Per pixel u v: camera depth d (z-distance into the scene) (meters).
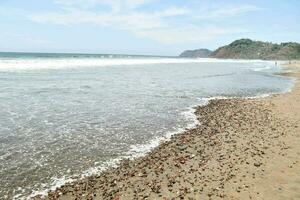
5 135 17.41
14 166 13.17
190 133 19.06
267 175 12.42
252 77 61.34
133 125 20.77
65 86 38.12
